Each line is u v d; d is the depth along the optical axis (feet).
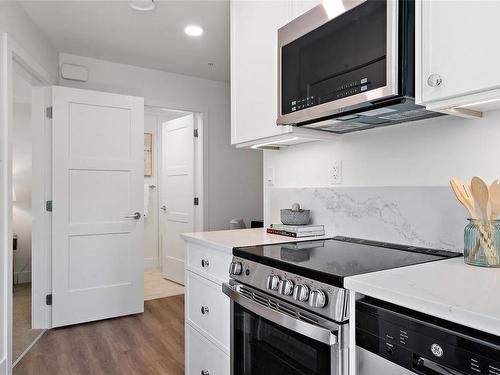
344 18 4.40
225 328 5.48
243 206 14.46
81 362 7.75
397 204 5.24
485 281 3.15
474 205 3.89
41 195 9.77
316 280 3.66
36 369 7.43
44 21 8.84
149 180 17.48
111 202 10.59
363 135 5.81
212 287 5.85
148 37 9.84
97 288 10.33
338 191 6.20
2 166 7.16
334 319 3.40
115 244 10.63
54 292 9.72
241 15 6.66
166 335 9.25
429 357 2.56
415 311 2.77
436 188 4.75
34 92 9.81
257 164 14.83
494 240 3.74
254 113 6.29
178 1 7.95
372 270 3.67
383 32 3.92
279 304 4.14
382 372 2.92
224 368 5.48
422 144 4.96
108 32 9.51
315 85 4.81
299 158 7.07
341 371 3.34
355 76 4.25
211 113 13.71
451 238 4.59
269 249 5.06
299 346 3.87
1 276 7.10
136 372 7.32
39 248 9.73
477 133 4.35
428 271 3.58
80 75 10.96
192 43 10.25
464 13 3.38
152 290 13.46
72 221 10.00
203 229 13.47
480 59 3.26
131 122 10.94
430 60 3.66
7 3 7.41
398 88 3.86
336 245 5.35
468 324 2.37
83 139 10.18
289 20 5.53
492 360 2.22
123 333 9.39
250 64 6.39
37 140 9.77
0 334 7.00
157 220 17.70
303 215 6.51
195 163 13.85
